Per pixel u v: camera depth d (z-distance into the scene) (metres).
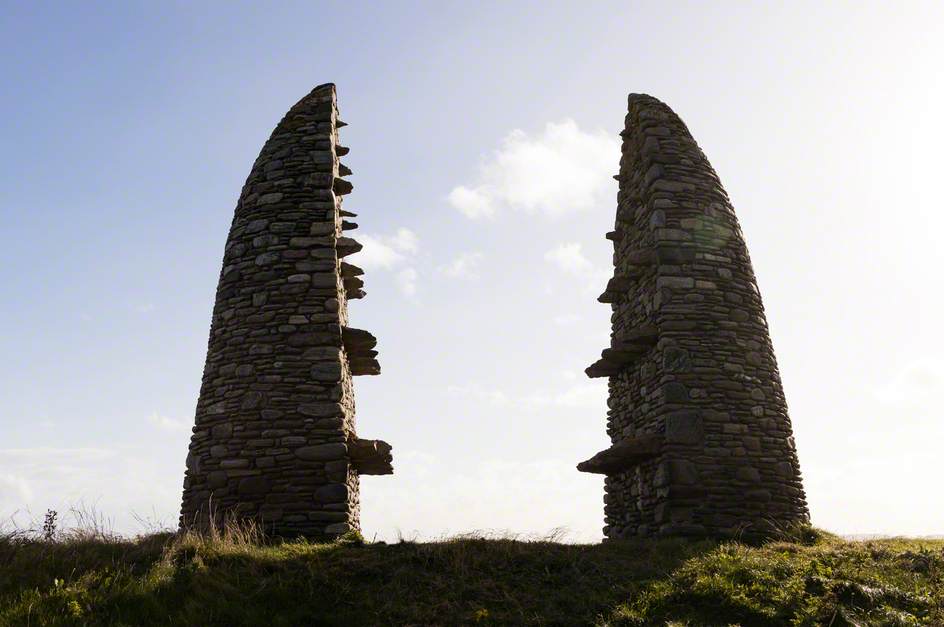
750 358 15.57
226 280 15.79
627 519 16.20
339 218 16.80
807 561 11.59
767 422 15.26
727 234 16.41
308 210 15.91
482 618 9.70
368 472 15.67
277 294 15.30
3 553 10.82
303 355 14.88
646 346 15.99
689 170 16.72
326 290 15.34
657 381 15.45
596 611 10.03
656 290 15.84
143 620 9.28
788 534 14.09
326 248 15.62
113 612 9.35
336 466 14.23
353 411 16.20
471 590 10.46
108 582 9.97
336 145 17.09
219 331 15.50
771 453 15.05
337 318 15.18
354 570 10.91
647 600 10.26
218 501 14.23
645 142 17.05
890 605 9.84
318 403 14.59
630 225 17.81
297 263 15.51
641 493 15.48
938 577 10.66
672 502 14.33
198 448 14.84
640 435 15.91
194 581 10.21
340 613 9.80
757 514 14.53
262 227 15.86
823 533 14.27
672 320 15.45
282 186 16.12
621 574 11.11
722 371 15.24
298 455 14.29
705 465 14.59
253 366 14.88
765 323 16.28
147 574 10.38
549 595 10.45
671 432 14.69
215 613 9.52
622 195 18.33
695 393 14.99
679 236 16.05
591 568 11.30
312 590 10.25
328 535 13.84
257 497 14.12
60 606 9.31
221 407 14.83
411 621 9.68
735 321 15.73
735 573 10.91
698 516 14.29
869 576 10.68
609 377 17.98
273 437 14.41
